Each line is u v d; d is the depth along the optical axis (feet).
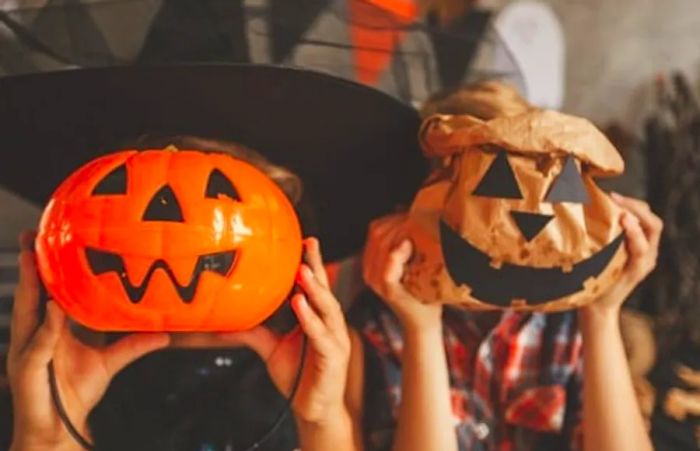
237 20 3.73
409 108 3.58
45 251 2.90
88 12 3.64
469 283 3.01
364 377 3.73
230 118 3.59
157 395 3.68
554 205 2.90
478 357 3.66
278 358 3.30
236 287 2.88
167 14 3.68
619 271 3.09
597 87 5.14
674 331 4.73
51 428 3.20
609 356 3.43
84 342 3.42
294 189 3.65
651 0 5.18
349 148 3.75
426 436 3.35
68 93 3.39
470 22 4.65
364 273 3.47
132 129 3.59
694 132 4.96
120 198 2.85
